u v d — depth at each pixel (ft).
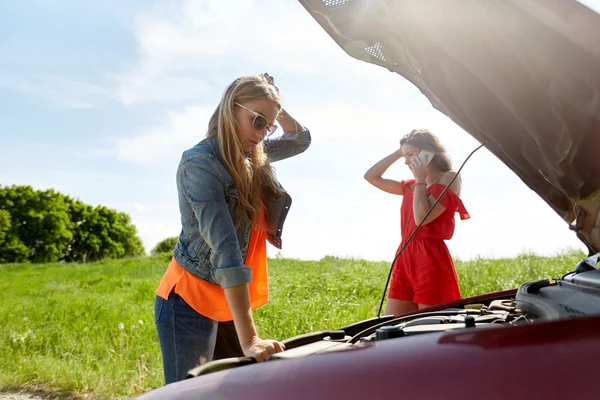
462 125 7.60
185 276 9.32
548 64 5.36
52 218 236.43
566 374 3.25
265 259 10.27
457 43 5.95
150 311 31.32
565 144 6.07
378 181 15.56
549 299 6.31
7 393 18.28
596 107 5.34
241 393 4.16
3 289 59.57
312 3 6.84
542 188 7.59
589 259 7.60
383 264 45.06
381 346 4.11
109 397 17.47
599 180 6.38
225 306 9.40
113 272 75.72
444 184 13.51
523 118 6.21
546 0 4.67
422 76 7.07
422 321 7.23
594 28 4.57
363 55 7.34
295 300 29.04
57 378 19.10
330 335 7.90
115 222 266.36
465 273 31.68
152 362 20.18
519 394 3.25
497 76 5.98
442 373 3.55
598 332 3.47
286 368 4.21
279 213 10.14
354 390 3.71
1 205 232.73
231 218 8.85
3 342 23.88
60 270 90.53
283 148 11.76
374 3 6.23
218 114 9.39
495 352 3.57
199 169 8.80
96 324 27.53
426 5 5.67
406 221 14.43
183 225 9.36
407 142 13.89
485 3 5.23
